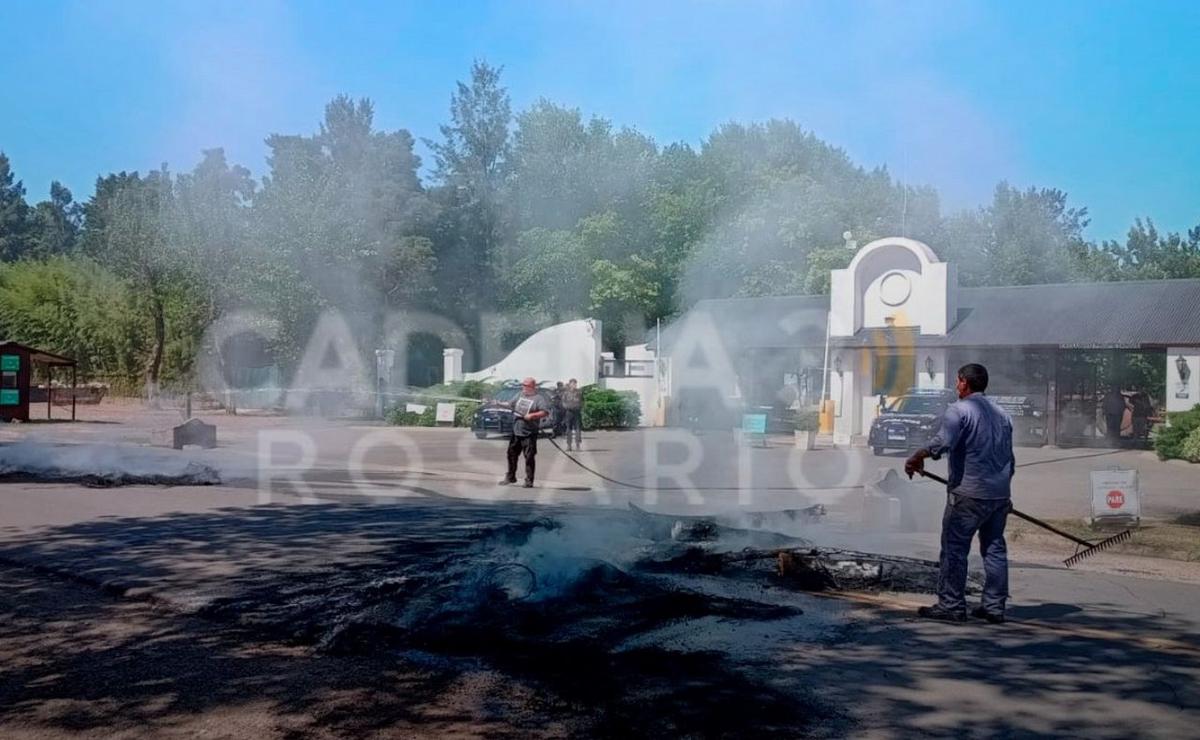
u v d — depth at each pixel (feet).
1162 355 114.73
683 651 22.50
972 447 25.32
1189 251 200.44
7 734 17.34
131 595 27.35
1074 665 21.75
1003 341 101.91
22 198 354.33
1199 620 26.20
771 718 18.35
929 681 20.57
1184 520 45.57
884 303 111.14
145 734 17.37
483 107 215.72
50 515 41.96
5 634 23.65
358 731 17.54
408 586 27.61
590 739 17.28
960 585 25.57
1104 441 102.12
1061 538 39.22
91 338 169.58
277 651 22.39
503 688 19.90
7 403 108.17
